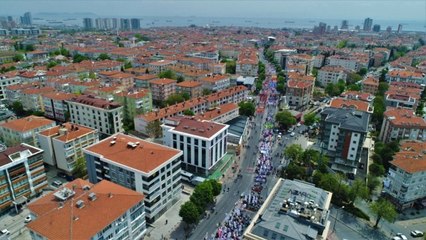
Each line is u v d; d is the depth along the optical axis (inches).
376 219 5226.4
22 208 5103.3
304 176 6136.8
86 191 4033.0
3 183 4810.5
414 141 6658.5
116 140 5472.4
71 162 6043.3
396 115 7608.3
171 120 6855.3
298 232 3307.1
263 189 5851.4
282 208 3649.1
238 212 5108.3
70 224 3442.4
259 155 7224.4
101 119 7770.7
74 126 6471.5
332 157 6830.7
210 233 4672.7
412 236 4830.2
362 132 6186.0
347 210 5354.3
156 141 7628.0
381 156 6781.5
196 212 4653.1
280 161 6924.2
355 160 6461.6
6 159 4874.5
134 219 4101.9
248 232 3440.0
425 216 5310.0
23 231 4616.1
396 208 5452.8
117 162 4840.1
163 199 5039.4
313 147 7322.8
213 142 6141.7
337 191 5492.1
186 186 5964.6
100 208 3742.6
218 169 6530.5
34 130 6407.5
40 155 5310.0
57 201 3841.0
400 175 5324.8
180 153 5216.5
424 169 5167.3
